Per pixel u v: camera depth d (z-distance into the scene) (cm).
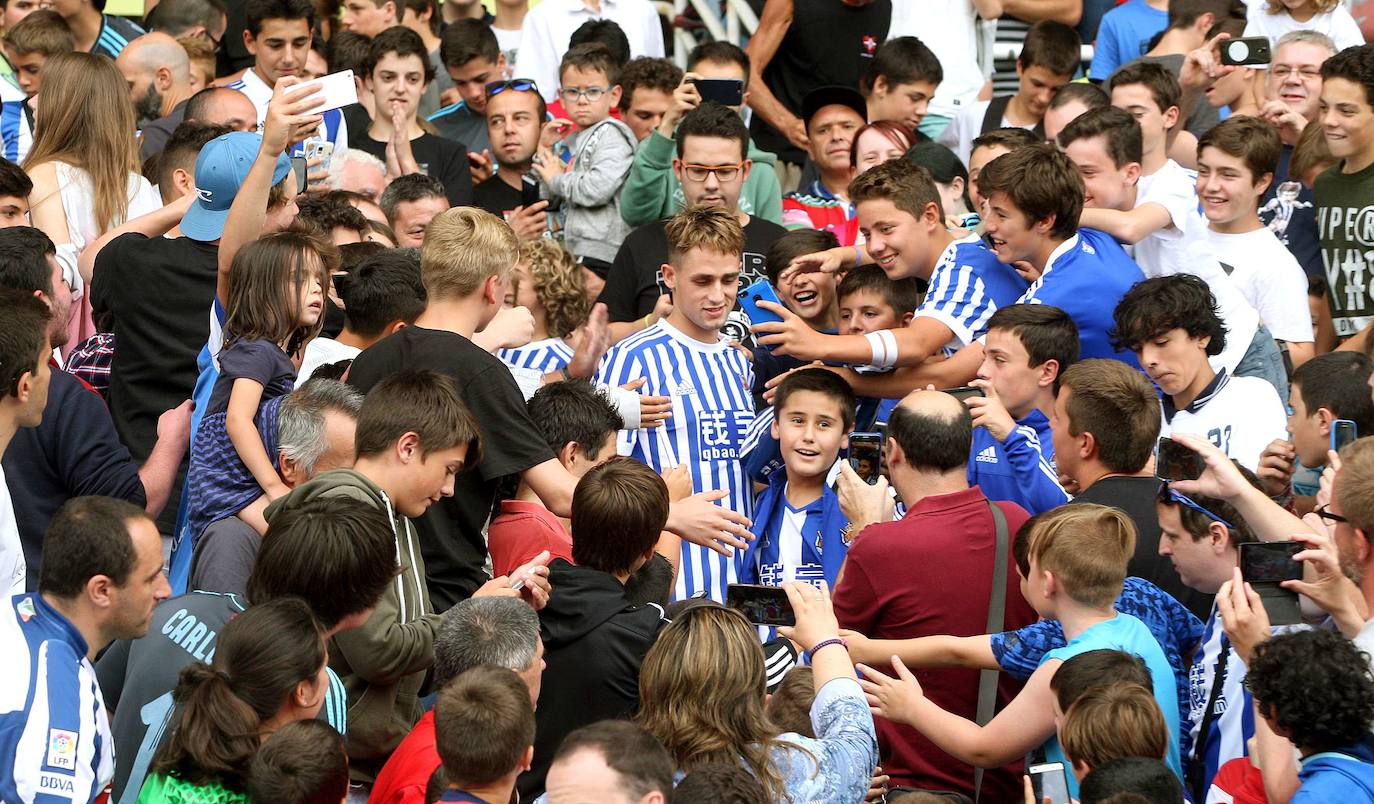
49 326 854
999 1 1731
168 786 605
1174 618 815
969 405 948
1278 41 1395
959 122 1630
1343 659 645
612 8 1836
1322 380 936
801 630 731
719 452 1067
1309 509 968
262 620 633
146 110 1529
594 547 796
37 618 662
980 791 809
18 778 629
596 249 1444
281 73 1564
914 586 823
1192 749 796
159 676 729
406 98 1521
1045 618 791
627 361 1077
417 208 1296
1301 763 659
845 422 1016
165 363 1047
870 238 1094
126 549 670
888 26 1722
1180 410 998
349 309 955
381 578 682
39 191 1192
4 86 1636
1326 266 1256
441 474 749
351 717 720
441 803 612
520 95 1544
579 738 579
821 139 1472
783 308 1038
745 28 1928
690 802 579
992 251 1090
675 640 671
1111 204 1105
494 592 734
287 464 812
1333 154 1236
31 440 870
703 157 1256
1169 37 1525
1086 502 813
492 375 833
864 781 677
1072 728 666
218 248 1057
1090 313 1018
